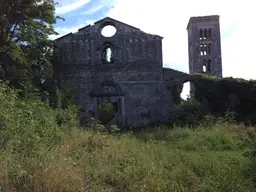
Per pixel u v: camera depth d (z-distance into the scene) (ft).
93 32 87.04
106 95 84.17
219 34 160.66
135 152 25.55
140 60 86.63
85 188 14.82
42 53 73.20
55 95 69.51
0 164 15.33
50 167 15.12
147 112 84.07
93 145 27.30
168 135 43.11
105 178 17.60
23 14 61.05
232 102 76.28
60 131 32.01
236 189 17.10
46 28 68.95
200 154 27.73
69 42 85.81
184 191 16.69
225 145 33.94
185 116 74.43
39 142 22.62
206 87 81.41
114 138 34.09
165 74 86.38
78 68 84.89
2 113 22.85
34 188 13.58
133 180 17.38
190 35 168.66
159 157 25.22
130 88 85.10
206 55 160.56
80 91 83.76
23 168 15.24
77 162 19.71
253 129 42.78
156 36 87.81
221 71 157.69
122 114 83.35
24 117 27.99
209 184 17.85
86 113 82.84
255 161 23.65
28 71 63.52
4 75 56.13
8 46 57.98
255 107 75.15
